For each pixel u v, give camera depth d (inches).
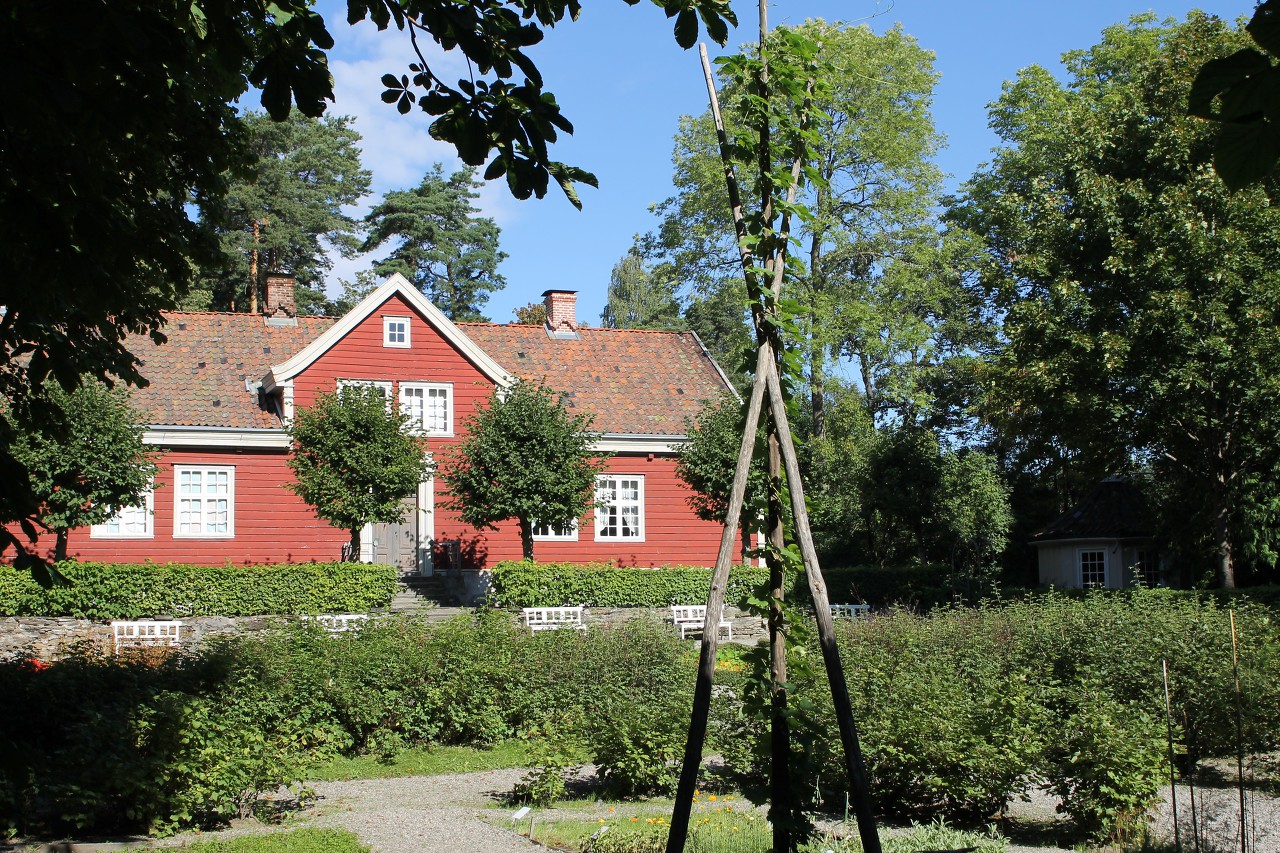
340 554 1067.3
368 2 204.1
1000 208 1107.3
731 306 1499.8
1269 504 939.3
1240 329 899.4
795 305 215.2
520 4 216.7
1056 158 1299.2
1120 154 1026.1
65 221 204.5
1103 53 1334.9
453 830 374.0
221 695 486.9
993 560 1358.3
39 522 218.2
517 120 207.8
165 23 175.0
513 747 578.6
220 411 1048.2
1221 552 979.9
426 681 585.0
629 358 1302.9
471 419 1023.0
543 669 609.3
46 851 338.0
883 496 1291.8
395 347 1114.7
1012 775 377.7
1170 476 1090.1
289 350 1158.3
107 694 455.8
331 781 504.4
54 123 189.6
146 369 1075.9
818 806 399.9
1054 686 450.6
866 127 1346.0
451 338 1137.4
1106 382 978.7
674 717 454.9
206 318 1171.3
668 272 1501.0
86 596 842.2
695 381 1286.9
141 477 839.7
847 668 460.1
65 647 518.6
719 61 223.1
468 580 1074.1
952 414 1685.5
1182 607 562.3
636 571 1027.9
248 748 407.5
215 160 325.1
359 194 2075.5
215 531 1029.2
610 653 623.8
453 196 2182.6
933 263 1433.3
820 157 228.8
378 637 604.1
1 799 346.9
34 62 165.3
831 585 1240.8
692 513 1192.2
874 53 1322.6
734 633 971.3
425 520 1113.4
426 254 2098.9
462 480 993.5
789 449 208.2
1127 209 979.3
